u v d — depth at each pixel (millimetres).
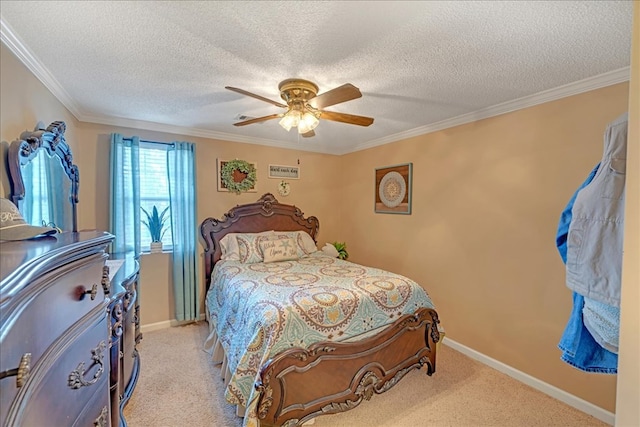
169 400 1996
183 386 2152
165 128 3098
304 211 4125
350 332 1899
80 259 879
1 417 513
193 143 3232
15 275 564
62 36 1438
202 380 2227
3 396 519
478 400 2070
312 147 4105
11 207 1149
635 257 754
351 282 2285
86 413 906
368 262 3898
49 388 697
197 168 3318
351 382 1860
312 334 1767
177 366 2426
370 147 3842
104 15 1280
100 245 1006
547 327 2166
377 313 2043
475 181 2635
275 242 3354
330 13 1269
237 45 1527
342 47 1541
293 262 3195
